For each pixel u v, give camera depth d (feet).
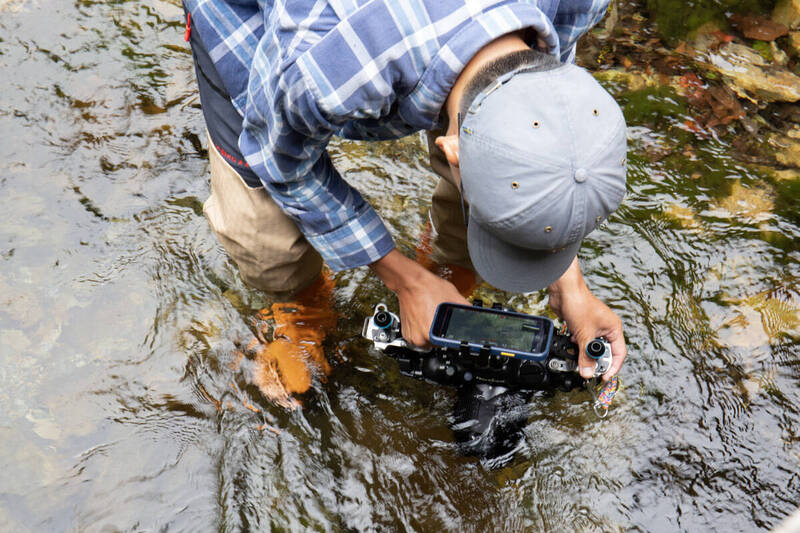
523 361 5.91
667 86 9.64
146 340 7.19
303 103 4.60
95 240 8.00
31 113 9.25
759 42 10.15
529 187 4.25
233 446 6.49
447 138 4.76
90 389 6.83
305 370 6.99
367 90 4.54
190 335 7.23
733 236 8.08
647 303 7.50
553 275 4.98
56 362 7.00
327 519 6.08
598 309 6.06
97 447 6.45
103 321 7.32
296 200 5.67
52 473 6.27
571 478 6.31
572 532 6.01
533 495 6.23
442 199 7.33
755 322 7.38
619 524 6.06
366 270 7.86
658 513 6.12
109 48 10.08
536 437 6.53
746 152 8.92
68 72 9.74
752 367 7.04
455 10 4.42
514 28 4.44
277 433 6.58
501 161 4.27
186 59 10.03
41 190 8.44
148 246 7.97
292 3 4.59
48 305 7.41
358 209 5.86
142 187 8.56
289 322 7.32
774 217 8.26
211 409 6.73
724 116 9.29
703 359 7.08
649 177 8.67
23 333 7.19
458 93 4.60
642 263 7.84
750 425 6.64
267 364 7.02
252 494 6.21
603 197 4.36
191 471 6.33
